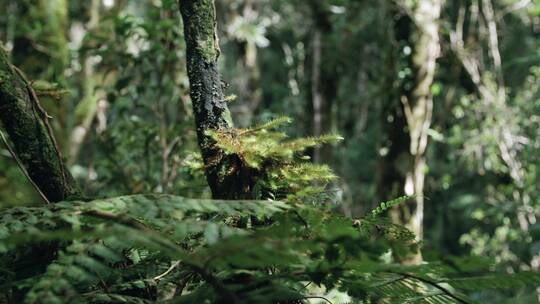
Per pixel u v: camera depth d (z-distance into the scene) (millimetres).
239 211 1286
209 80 1606
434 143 7723
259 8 8211
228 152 1503
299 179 1528
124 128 3912
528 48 8141
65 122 4059
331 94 6723
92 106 4352
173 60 3934
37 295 1080
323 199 1580
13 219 1367
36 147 1738
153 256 1509
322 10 6590
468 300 1234
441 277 1384
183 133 3598
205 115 1589
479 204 8070
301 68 7359
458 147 7145
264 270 1432
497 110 6617
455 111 6809
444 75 6645
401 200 1490
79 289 1437
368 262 1133
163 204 1251
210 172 1578
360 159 8453
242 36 6426
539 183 6777
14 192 3809
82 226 1347
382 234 1491
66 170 1828
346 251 1063
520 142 6816
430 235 9297
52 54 4133
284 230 1158
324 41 6750
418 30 4539
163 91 3949
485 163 7035
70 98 4242
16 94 1731
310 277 1214
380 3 5625
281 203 1286
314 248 1074
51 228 1542
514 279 1182
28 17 4207
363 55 7086
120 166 3795
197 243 1515
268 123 1558
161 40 3980
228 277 1347
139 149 3852
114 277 1503
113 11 5180
